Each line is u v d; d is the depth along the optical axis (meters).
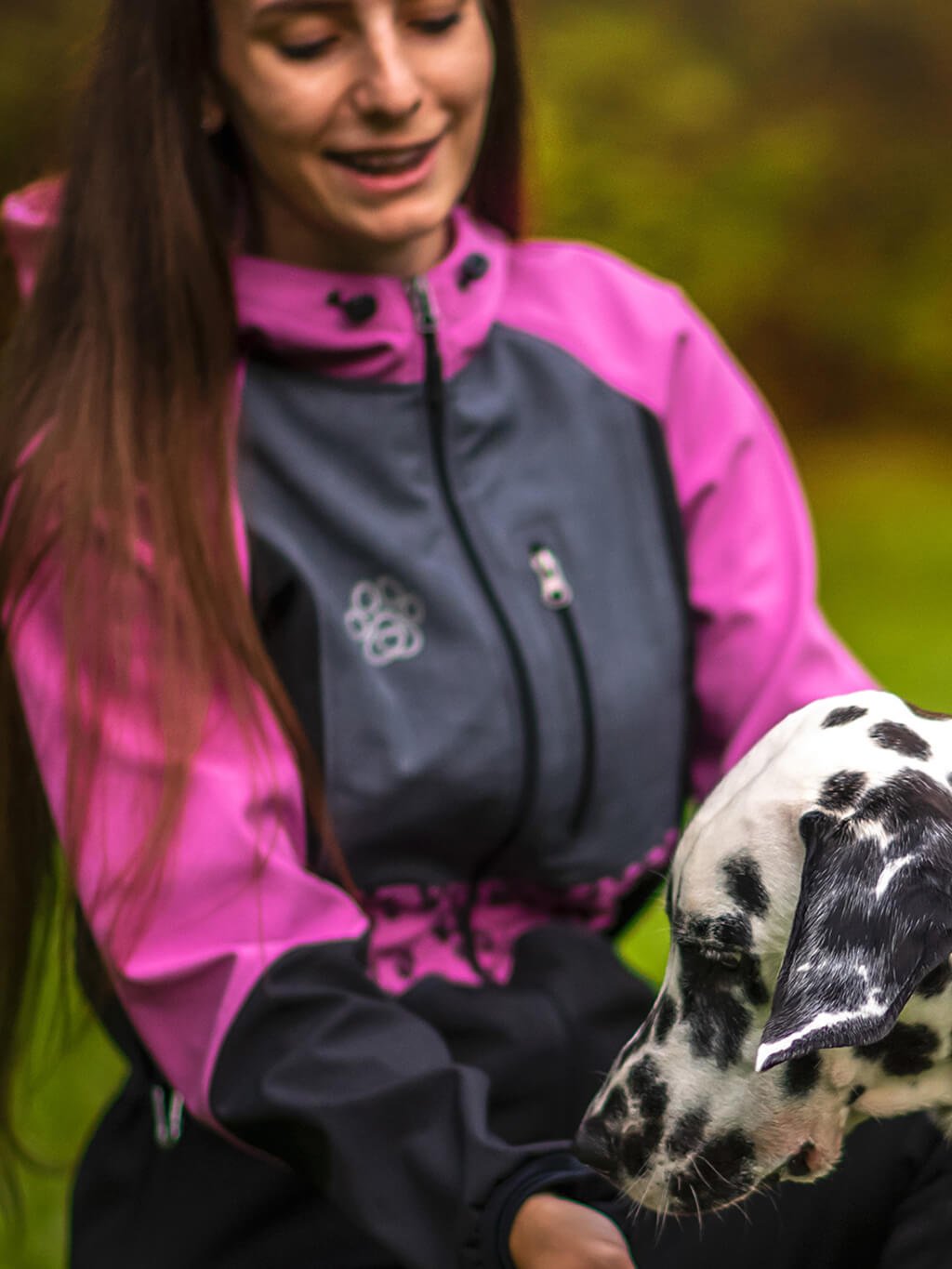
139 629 2.77
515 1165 2.39
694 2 15.62
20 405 2.99
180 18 2.90
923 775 2.22
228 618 2.73
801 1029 1.99
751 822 2.30
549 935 2.94
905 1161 2.58
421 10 2.84
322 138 2.86
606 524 3.10
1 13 10.91
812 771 2.28
